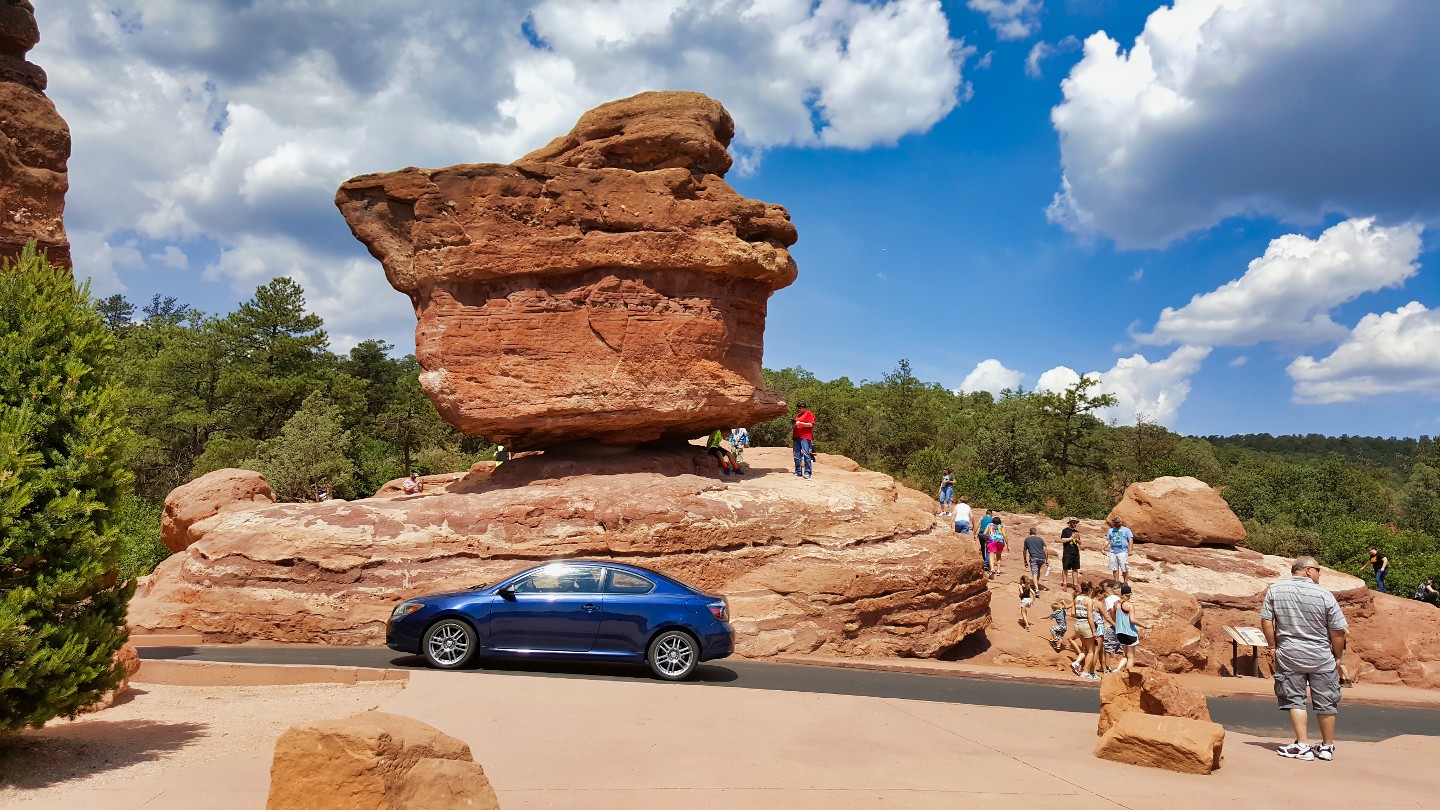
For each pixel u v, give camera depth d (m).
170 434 53.56
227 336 55.94
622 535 14.95
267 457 46.34
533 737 7.67
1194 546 25.72
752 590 15.04
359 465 53.91
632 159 18.34
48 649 6.63
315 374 57.38
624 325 16.95
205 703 9.14
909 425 64.81
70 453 7.06
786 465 24.78
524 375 16.69
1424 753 10.15
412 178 16.84
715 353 17.62
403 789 4.59
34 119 12.62
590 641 11.51
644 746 7.54
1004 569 24.80
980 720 10.17
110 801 5.77
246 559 14.27
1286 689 9.10
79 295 7.61
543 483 16.53
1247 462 79.88
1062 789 7.02
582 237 16.80
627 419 16.95
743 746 7.80
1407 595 33.97
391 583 14.25
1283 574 23.28
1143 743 8.12
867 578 15.37
